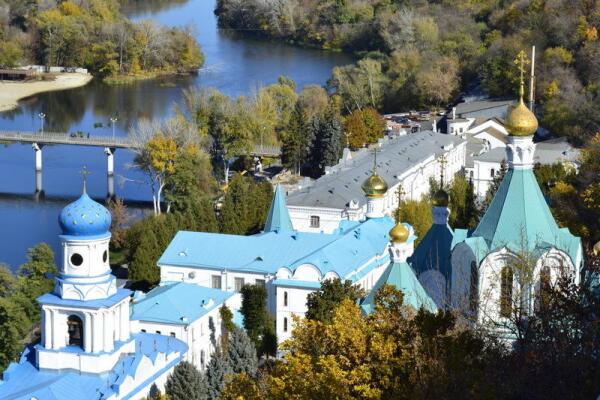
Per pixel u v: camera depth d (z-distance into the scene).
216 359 183.25
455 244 164.25
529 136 159.25
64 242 179.25
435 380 109.88
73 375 179.12
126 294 184.50
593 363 111.19
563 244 156.00
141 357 184.50
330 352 126.81
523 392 108.75
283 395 122.44
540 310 124.25
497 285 153.88
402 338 121.06
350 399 117.00
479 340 118.06
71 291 179.25
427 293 160.75
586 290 122.12
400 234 157.50
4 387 178.00
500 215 158.75
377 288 158.00
